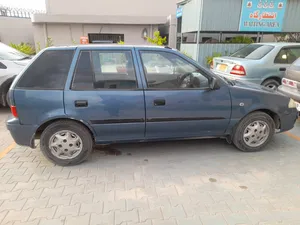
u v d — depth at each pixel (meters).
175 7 15.48
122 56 3.16
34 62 3.04
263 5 9.03
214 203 2.53
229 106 3.40
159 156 3.56
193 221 2.27
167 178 3.00
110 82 3.11
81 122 3.13
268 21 9.27
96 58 3.11
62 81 3.03
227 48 9.44
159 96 3.18
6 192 2.68
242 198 2.62
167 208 2.45
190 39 12.64
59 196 2.62
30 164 3.29
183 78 3.31
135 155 3.59
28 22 14.34
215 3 8.77
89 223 2.24
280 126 3.77
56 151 3.20
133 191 2.73
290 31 9.58
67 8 14.61
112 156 3.55
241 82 3.90
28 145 3.16
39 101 2.98
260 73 5.91
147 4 15.20
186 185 2.85
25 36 14.46
